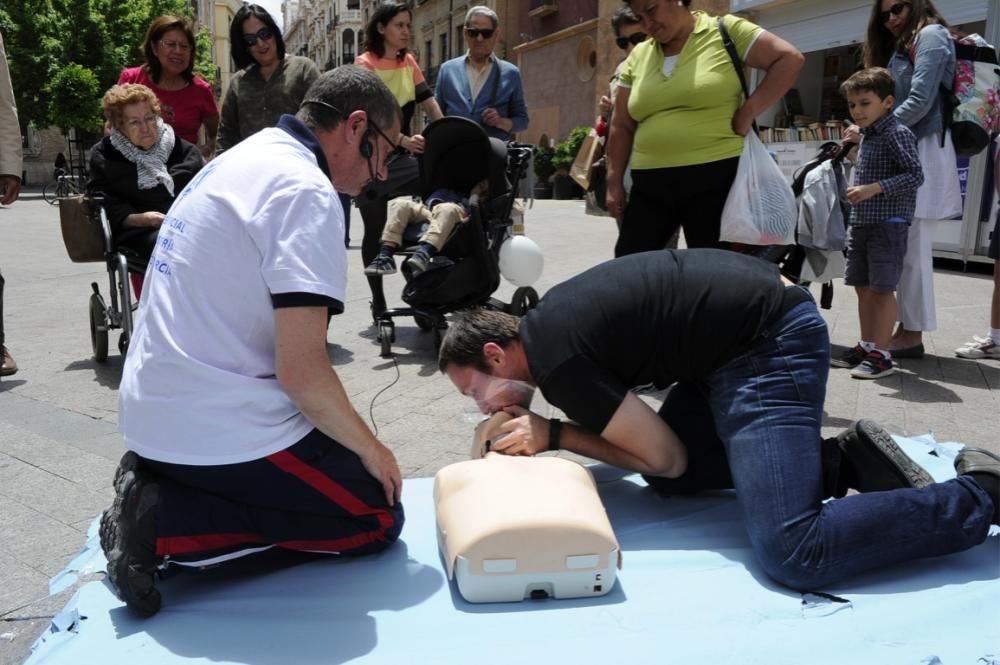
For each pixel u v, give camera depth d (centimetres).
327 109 229
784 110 1019
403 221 514
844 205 473
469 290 513
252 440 212
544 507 224
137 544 206
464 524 223
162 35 555
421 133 525
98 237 500
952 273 848
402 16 579
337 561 244
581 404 244
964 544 227
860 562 221
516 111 633
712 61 391
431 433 384
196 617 213
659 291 243
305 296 201
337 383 211
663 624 209
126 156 492
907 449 339
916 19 502
